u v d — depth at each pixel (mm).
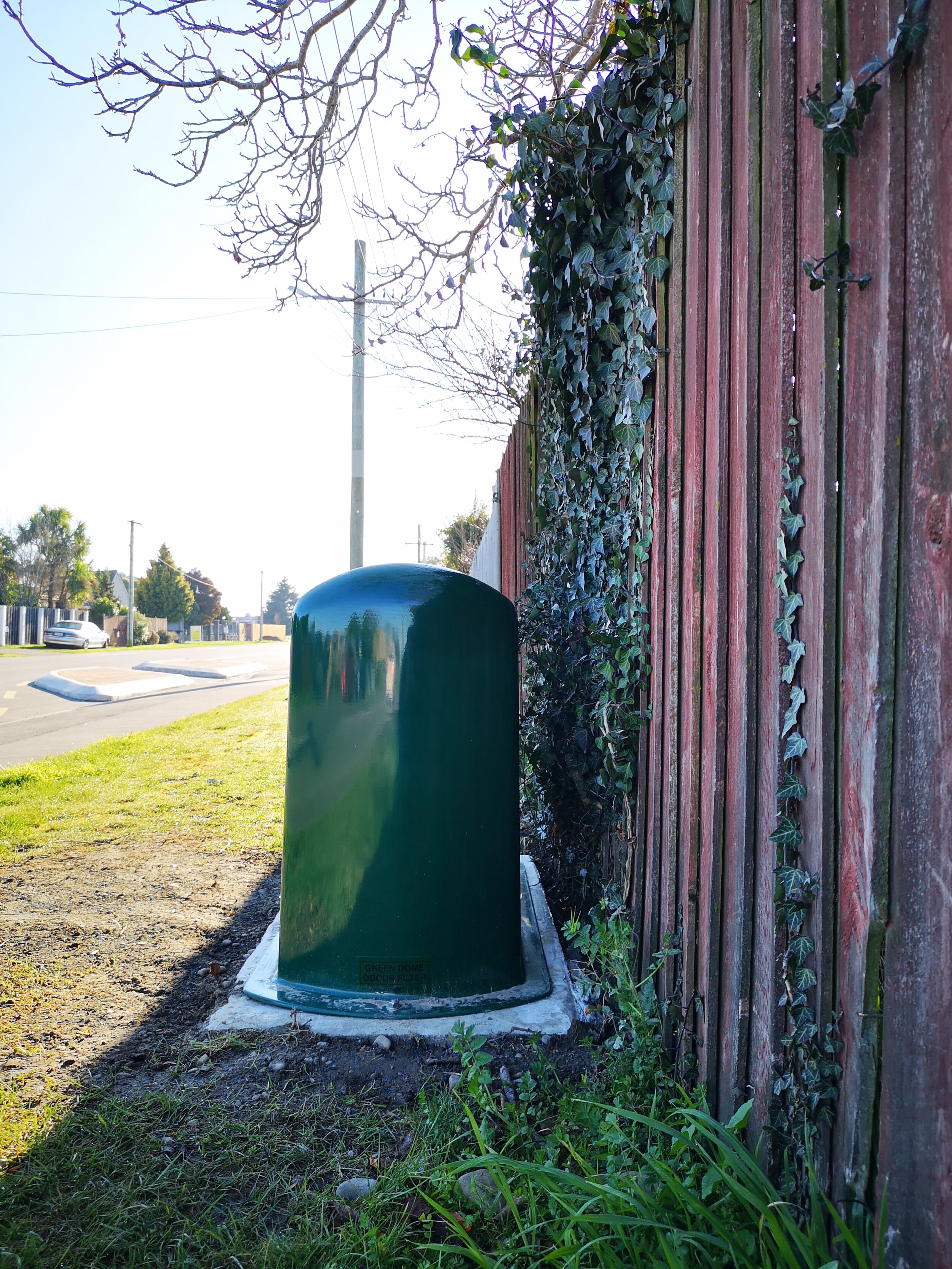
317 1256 1710
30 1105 2223
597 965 3066
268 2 2781
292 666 2916
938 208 1231
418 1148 2016
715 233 1985
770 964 1689
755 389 1778
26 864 4512
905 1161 1323
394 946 2799
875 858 1378
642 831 2584
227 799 6082
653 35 2277
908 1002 1323
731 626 1931
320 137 3197
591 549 3129
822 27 1443
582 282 2969
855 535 1443
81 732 10062
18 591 50250
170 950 3316
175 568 73438
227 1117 2178
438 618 2836
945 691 1238
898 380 1318
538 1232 1731
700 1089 1861
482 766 2887
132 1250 1712
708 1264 1473
